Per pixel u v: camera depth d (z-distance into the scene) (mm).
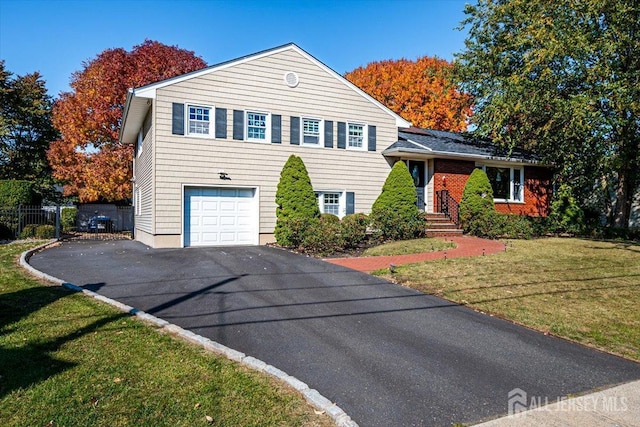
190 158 13984
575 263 10414
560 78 15477
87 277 8844
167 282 8414
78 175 24750
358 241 13539
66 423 3195
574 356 5109
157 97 13539
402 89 33250
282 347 5129
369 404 3793
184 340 5137
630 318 6520
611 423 3521
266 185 15188
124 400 3582
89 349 4688
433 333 5789
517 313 6719
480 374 4520
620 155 15664
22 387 3746
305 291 7820
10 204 18641
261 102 15156
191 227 14188
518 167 20094
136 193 19391
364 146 17188
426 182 18266
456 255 11578
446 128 32156
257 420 3361
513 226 15719
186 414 3393
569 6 14953
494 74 19344
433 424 3486
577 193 20484
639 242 14422
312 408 3617
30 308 6250
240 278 8797
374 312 6676
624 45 14305
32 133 30344
